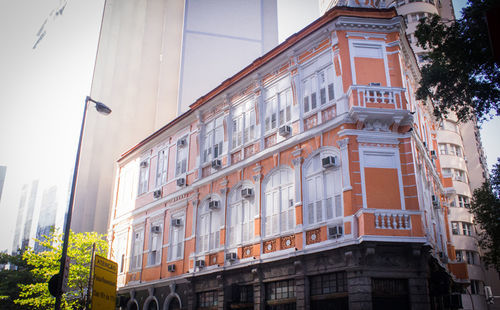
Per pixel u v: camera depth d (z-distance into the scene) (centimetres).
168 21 4906
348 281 1564
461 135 3931
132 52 4900
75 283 2555
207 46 4381
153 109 4722
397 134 1730
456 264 2461
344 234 1630
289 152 1970
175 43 4828
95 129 4588
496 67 1616
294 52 2070
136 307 2714
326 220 1719
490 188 2445
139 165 3122
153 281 2567
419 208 1617
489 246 2444
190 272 2284
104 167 4459
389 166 1698
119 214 3191
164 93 4625
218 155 2408
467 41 1598
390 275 1538
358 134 1725
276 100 2128
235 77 2361
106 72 4781
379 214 1577
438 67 1727
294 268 1766
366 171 1684
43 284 2519
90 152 4516
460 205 3362
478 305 3152
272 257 1858
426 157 2109
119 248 3077
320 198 1780
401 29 1895
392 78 1823
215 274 2141
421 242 1520
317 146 1845
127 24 4994
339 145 1753
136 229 2942
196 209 2420
